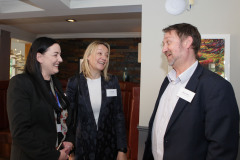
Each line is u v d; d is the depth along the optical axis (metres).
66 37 5.81
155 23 1.99
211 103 0.86
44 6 2.41
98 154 1.43
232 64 1.82
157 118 1.12
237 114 0.85
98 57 1.52
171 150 0.94
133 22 4.25
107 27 4.82
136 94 2.33
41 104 1.01
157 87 2.00
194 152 0.88
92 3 2.37
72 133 1.30
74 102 1.53
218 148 0.81
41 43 1.07
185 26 1.01
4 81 3.07
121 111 1.63
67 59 5.85
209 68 1.84
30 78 1.04
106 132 1.50
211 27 1.86
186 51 1.00
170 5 1.93
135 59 5.46
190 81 0.97
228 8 1.83
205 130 0.87
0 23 4.33
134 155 2.31
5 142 2.75
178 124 0.93
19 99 0.94
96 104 1.50
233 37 1.82
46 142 1.01
